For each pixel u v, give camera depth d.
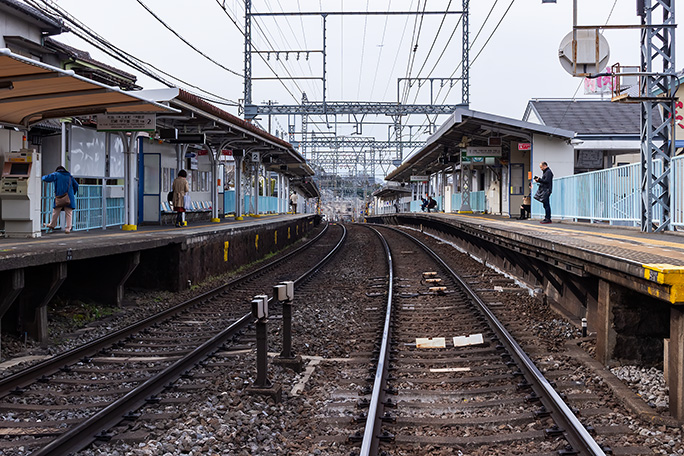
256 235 21.22
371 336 8.94
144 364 7.33
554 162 22.27
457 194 37.97
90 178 17.45
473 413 5.57
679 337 5.17
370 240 31.20
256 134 21.97
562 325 9.35
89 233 14.14
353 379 6.66
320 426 5.21
